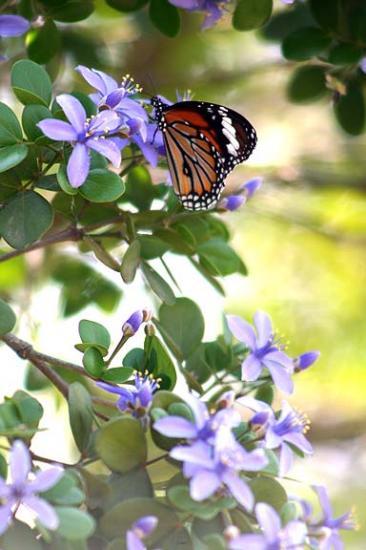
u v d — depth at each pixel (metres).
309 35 1.41
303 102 1.46
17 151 1.29
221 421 1.24
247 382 1.32
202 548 1.25
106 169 1.30
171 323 1.33
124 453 1.26
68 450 1.60
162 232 1.35
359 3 1.41
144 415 1.26
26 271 1.52
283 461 1.27
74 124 1.29
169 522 1.25
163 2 1.42
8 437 1.26
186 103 1.35
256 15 1.39
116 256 1.42
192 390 1.32
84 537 1.22
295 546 1.23
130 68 1.62
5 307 1.29
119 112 1.31
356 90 1.44
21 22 1.36
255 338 1.30
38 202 1.30
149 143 1.33
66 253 1.48
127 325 1.30
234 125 1.35
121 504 1.25
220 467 1.23
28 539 1.24
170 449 1.26
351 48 1.41
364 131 1.44
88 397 1.27
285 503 1.26
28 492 1.22
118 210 1.35
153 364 1.31
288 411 1.28
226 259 1.37
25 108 1.30
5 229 1.30
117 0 1.43
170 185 1.37
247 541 1.23
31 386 1.46
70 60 1.52
